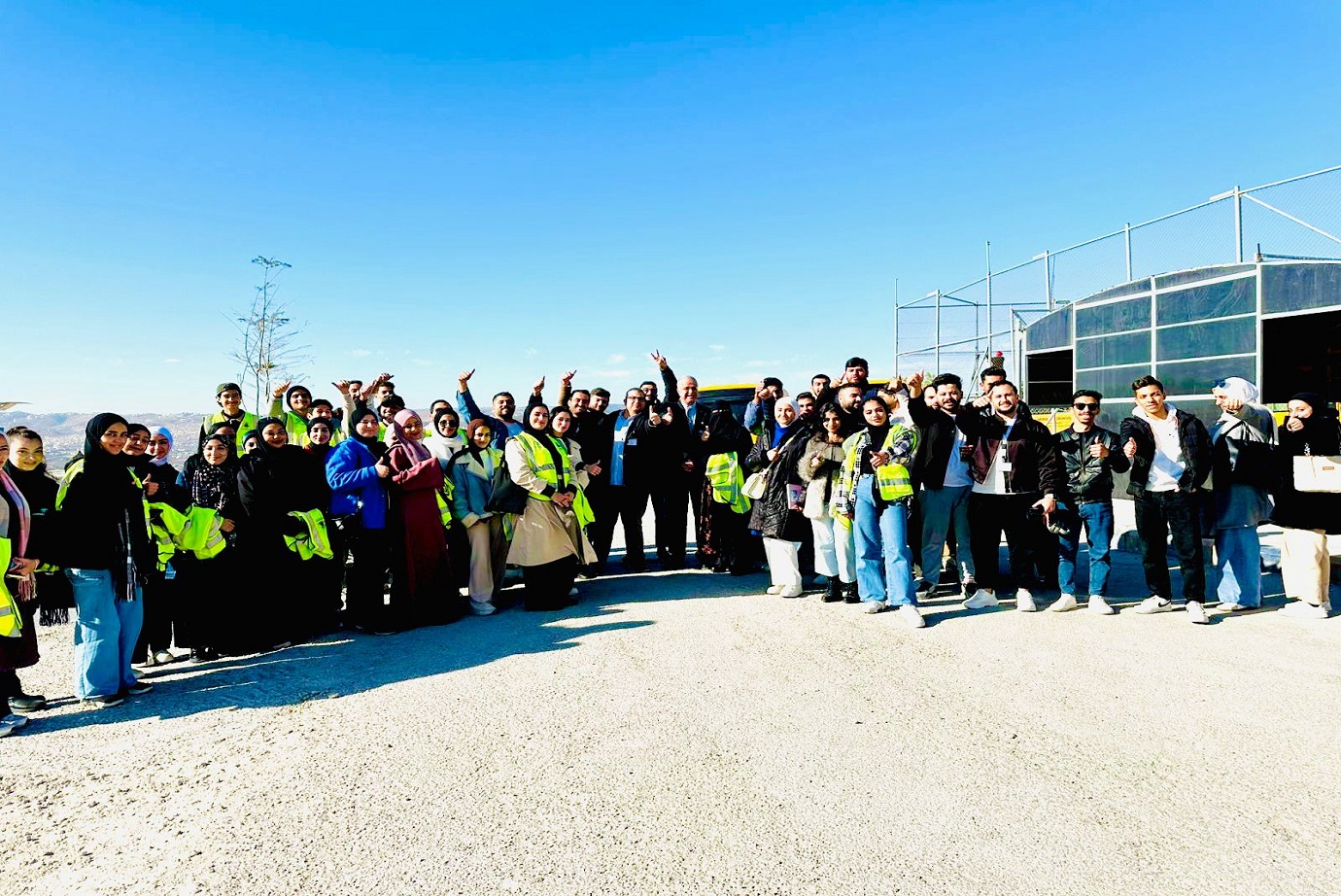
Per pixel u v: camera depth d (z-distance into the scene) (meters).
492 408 7.89
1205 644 4.99
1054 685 4.30
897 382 7.43
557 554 6.50
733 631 5.60
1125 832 2.79
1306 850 2.64
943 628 5.56
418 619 6.16
